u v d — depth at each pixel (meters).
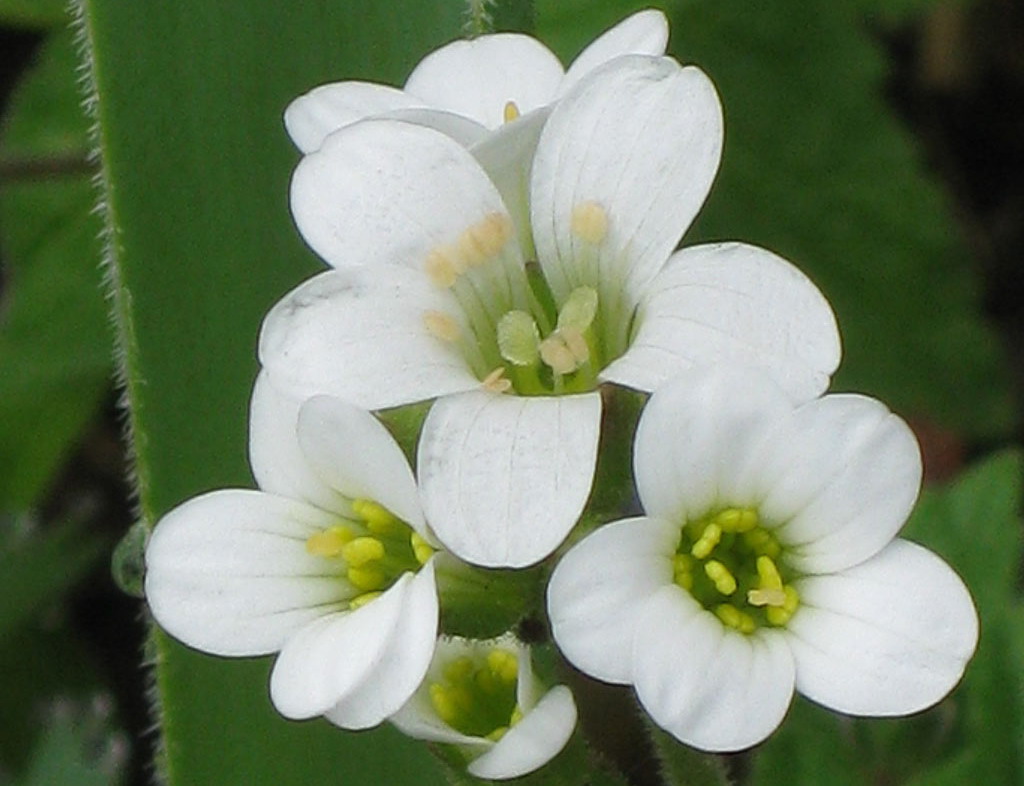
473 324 0.20
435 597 0.19
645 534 0.19
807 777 0.24
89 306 0.28
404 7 0.22
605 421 0.19
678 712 0.18
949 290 0.28
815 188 0.28
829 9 0.28
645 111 0.20
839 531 0.19
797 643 0.19
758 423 0.19
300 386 0.19
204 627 0.19
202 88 0.22
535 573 0.19
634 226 0.20
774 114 0.28
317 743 0.22
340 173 0.20
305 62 0.22
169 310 0.21
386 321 0.19
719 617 0.19
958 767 0.23
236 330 0.21
